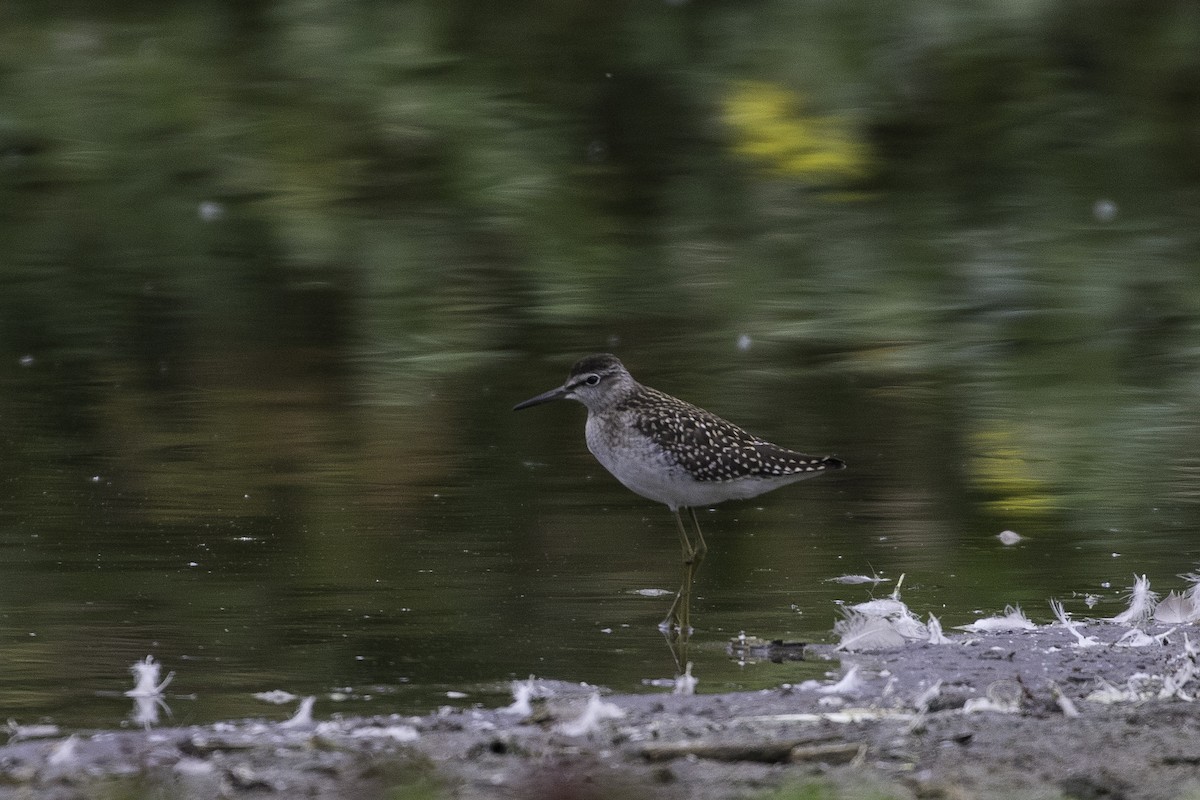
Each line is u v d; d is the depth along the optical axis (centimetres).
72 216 2125
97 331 1730
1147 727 662
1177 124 2403
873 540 1094
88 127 2266
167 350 1670
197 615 888
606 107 2372
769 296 1848
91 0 2538
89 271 1948
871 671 792
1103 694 729
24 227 2095
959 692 740
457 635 858
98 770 625
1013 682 764
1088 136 2353
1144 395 1521
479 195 2150
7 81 2327
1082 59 2447
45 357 1641
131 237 2069
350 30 2377
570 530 1109
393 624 877
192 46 2431
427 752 640
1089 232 2059
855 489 1234
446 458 1316
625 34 2456
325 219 2081
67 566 991
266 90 2322
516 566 1012
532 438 1386
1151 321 1764
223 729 688
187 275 1934
